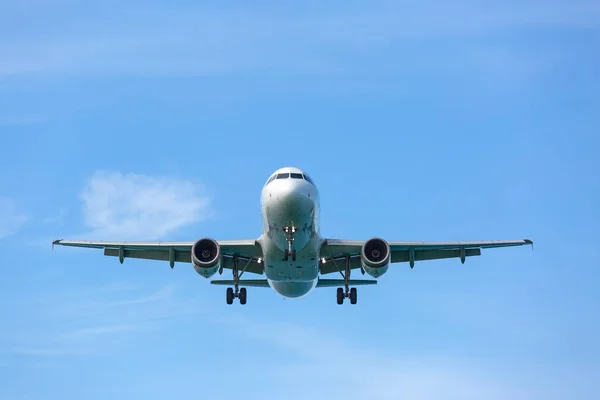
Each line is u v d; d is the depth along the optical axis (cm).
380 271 14888
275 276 15300
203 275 14788
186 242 15738
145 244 15775
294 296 16300
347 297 16238
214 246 14850
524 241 15812
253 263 16275
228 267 16325
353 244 15275
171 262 15962
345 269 16062
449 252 16225
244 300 16625
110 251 16288
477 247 15962
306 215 14088
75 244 15888
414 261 15988
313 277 15400
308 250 14675
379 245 15038
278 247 14538
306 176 14838
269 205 14025
